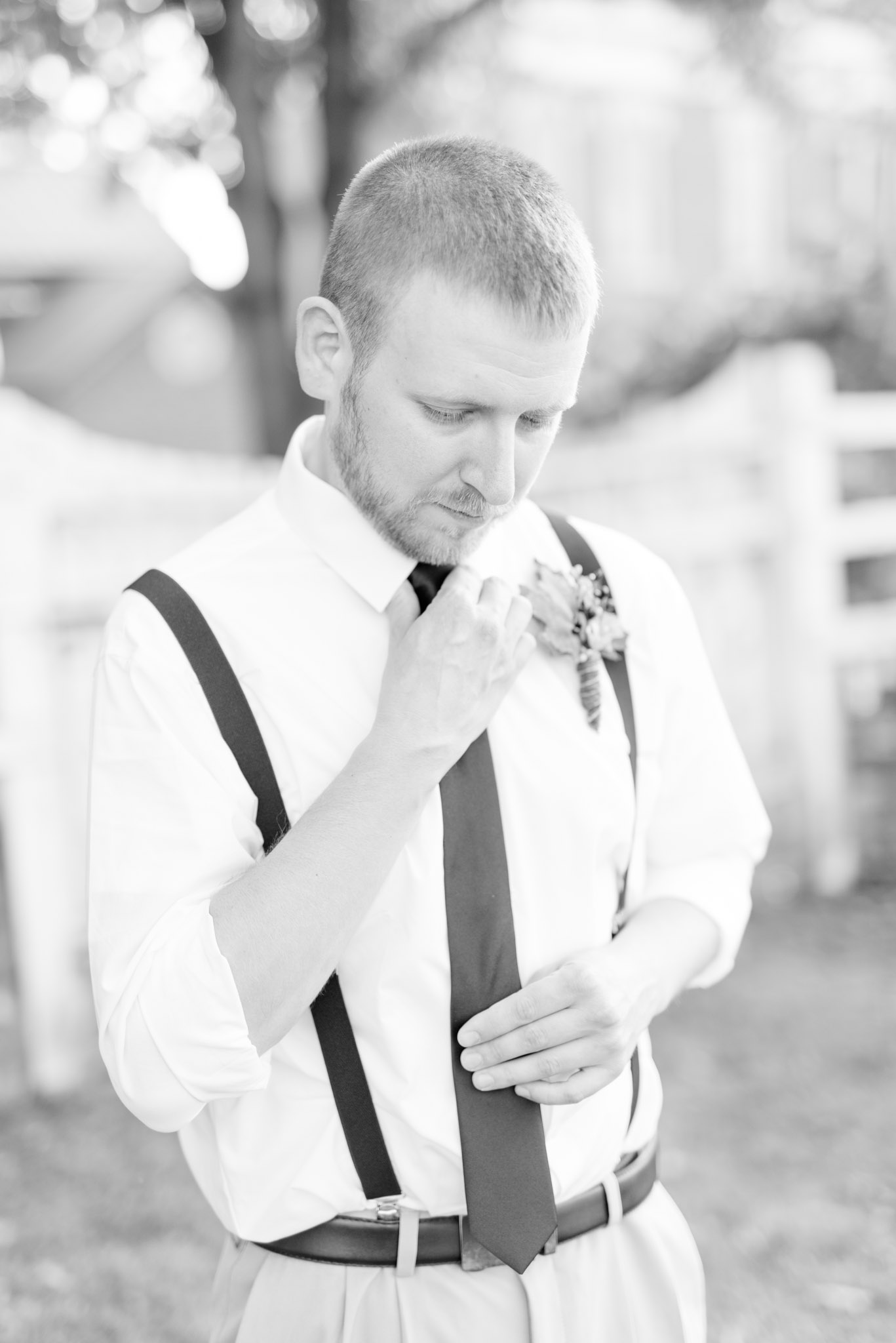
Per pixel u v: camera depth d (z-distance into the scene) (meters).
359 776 1.31
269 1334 1.42
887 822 5.52
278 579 1.44
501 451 1.31
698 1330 1.57
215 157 5.50
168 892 1.31
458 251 1.26
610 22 9.31
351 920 1.29
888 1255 2.99
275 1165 1.40
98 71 5.00
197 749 1.37
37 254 10.69
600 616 1.51
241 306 5.86
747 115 9.76
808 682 5.27
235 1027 1.25
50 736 3.78
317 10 5.49
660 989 1.47
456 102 6.54
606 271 9.52
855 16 6.14
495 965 1.38
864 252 8.70
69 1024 3.89
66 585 3.87
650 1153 1.56
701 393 5.26
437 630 1.35
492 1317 1.40
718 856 1.62
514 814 1.44
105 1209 3.24
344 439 1.39
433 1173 1.39
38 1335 2.77
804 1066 3.88
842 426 5.25
